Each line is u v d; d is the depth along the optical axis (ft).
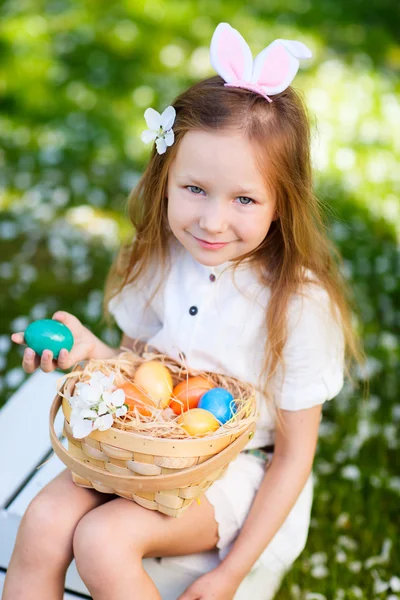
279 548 6.14
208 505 5.74
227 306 5.90
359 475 8.04
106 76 15.58
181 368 6.05
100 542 5.14
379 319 10.36
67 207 12.10
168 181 5.57
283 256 5.83
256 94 5.30
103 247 11.34
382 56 17.47
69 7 17.84
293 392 5.87
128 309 6.57
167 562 5.95
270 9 18.84
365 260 11.28
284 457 5.99
